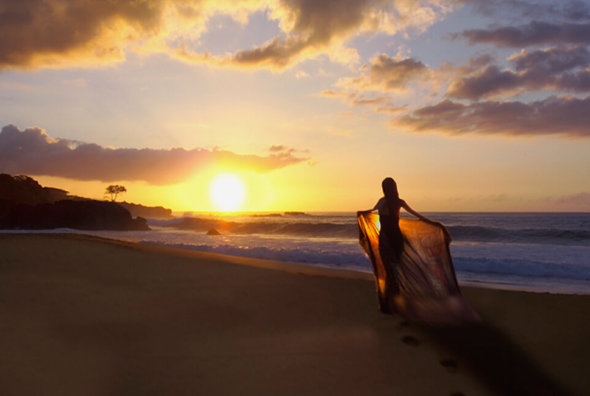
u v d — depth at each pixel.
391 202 4.91
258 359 3.32
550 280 9.52
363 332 4.07
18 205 45.56
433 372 3.15
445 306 4.61
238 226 40.38
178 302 4.93
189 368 3.09
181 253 9.30
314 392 2.78
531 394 2.82
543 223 52.69
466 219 70.62
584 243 21.31
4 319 3.87
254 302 5.11
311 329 4.12
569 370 3.22
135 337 3.68
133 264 7.27
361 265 12.02
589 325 4.34
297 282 6.37
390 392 2.81
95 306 4.53
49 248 8.44
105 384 2.75
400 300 4.66
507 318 4.60
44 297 4.73
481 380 3.03
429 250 4.82
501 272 10.83
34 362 2.99
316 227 33.94
